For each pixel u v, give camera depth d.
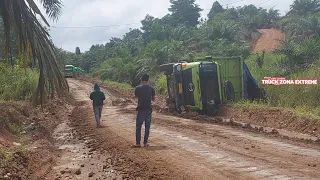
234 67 17.31
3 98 16.72
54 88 10.94
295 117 12.14
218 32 46.16
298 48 20.28
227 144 9.42
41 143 9.88
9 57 12.19
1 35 15.92
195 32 49.66
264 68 20.86
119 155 8.62
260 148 8.85
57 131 12.98
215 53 33.38
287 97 14.88
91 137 11.47
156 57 36.91
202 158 7.91
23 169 7.08
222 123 13.50
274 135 10.75
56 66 10.93
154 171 7.03
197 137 10.59
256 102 15.62
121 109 20.19
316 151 8.42
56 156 8.90
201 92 15.97
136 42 66.75
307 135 10.80
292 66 19.11
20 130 11.37
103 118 16.45
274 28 63.94
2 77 18.27
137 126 9.52
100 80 55.12
